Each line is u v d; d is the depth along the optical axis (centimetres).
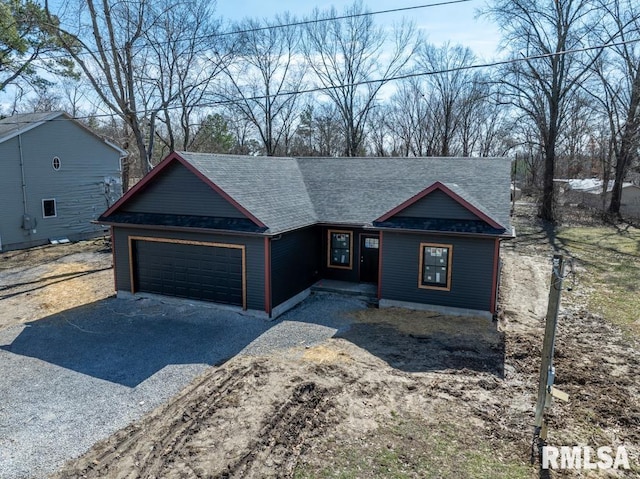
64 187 2408
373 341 1096
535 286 1584
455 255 1261
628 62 3038
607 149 4800
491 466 637
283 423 745
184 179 1355
